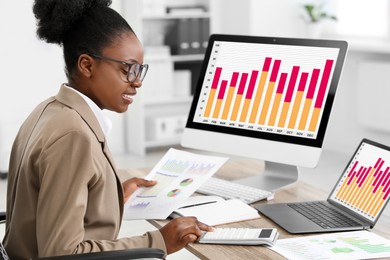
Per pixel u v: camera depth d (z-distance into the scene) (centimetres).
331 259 170
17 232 178
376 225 200
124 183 229
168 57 596
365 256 172
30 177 171
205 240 184
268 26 599
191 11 607
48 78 550
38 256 178
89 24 177
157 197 219
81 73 179
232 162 280
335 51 232
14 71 535
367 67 560
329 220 201
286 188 239
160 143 603
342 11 617
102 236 178
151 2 581
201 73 260
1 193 479
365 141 217
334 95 229
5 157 516
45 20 181
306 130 232
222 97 253
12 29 530
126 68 179
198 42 611
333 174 529
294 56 240
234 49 254
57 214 162
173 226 180
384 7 580
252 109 245
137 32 572
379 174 203
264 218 207
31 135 177
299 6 607
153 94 595
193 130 257
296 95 237
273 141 238
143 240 176
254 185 240
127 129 604
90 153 167
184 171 235
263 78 245
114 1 579
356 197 207
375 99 559
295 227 195
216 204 215
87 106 178
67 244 161
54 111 175
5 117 536
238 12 604
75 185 164
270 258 172
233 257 174
